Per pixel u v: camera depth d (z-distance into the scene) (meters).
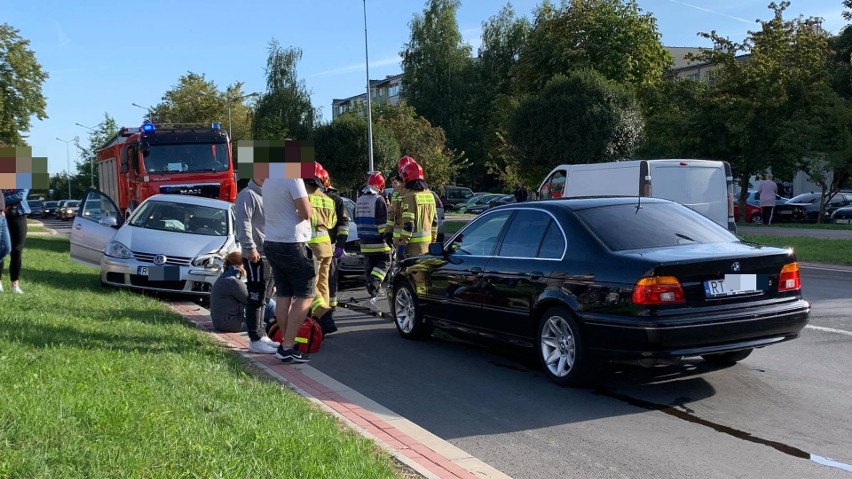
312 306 8.88
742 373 7.31
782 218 33.50
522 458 5.18
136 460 3.91
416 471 4.59
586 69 33.25
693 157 29.95
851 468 4.95
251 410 5.29
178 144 19.58
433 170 50.66
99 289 11.76
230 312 8.91
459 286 8.16
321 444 4.64
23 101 40.75
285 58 56.75
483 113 66.12
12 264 10.26
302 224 7.35
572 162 30.52
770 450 5.29
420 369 7.73
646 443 5.46
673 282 6.14
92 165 73.44
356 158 44.50
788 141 27.47
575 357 6.67
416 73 67.50
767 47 28.89
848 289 12.70
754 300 6.43
